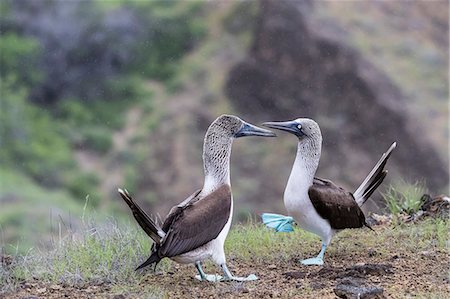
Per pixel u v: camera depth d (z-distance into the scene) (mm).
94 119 38562
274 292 9133
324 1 40531
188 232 9273
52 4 42375
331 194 10234
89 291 9555
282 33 38438
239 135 10000
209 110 37344
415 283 9352
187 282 9727
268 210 32469
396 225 11938
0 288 9797
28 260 10570
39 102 39812
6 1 41781
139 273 10055
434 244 10836
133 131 37281
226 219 9562
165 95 38781
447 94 36750
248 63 38344
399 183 14844
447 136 34844
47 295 9492
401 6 41500
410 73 37219
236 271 10188
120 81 39938
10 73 39781
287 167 33594
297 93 37312
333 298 8836
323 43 37844
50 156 35656
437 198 12484
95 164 35906
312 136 10305
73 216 28375
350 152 35000
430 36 40188
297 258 10617
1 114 36375
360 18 39906
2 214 26469
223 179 9867
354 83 36625
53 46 41125
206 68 39281
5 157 34969
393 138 35000
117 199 33938
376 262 10234
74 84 40406
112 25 41625
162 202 33938
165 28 41656
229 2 42344
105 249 10570
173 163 35250
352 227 10445
